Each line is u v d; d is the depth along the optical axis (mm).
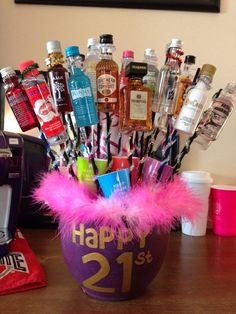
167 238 658
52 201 630
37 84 625
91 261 617
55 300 642
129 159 615
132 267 615
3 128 1107
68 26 1144
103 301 643
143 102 613
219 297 664
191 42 1168
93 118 611
